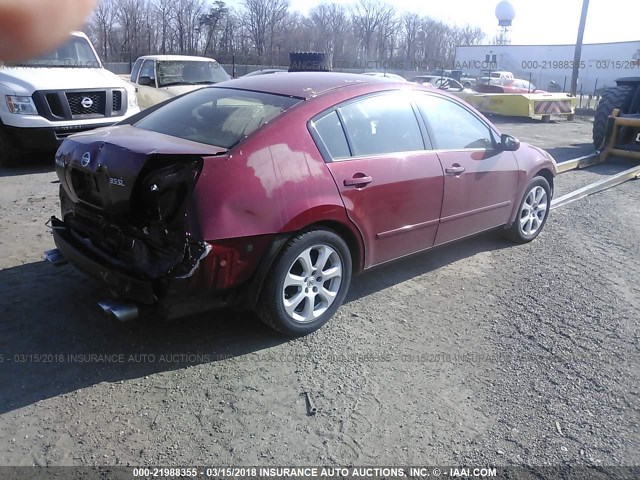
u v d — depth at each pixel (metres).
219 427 2.80
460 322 4.02
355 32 56.72
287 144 3.46
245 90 4.10
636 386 3.29
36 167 8.67
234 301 3.40
